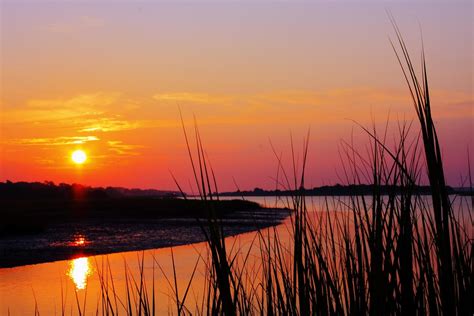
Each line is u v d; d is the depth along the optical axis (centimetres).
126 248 2209
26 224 3064
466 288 241
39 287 1341
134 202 7031
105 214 4591
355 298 272
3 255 2009
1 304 1129
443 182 210
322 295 283
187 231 2992
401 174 250
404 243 244
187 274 1359
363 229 273
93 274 1518
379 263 249
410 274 243
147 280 1280
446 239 212
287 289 294
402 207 246
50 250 2155
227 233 2439
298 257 280
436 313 243
